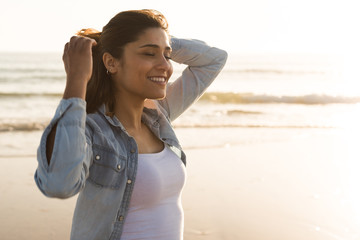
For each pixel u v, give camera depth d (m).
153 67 1.82
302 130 14.12
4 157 9.32
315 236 5.32
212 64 2.38
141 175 1.76
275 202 6.56
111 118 1.80
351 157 10.04
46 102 20.89
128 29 1.79
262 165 9.02
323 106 21.22
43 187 1.37
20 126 13.34
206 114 17.42
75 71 1.47
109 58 1.83
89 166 1.61
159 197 1.81
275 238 5.23
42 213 5.96
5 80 33.72
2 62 63.22
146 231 1.77
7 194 6.71
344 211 6.23
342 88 33.28
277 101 22.42
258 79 42.00
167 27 1.92
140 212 1.77
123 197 1.73
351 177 8.19
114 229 1.72
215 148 10.70
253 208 6.26
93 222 1.71
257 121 15.95
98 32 1.96
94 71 1.85
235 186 7.38
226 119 16.20
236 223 5.65
